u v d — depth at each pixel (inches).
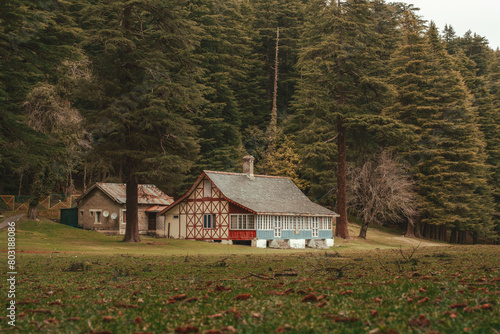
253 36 3169.3
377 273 393.4
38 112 1227.2
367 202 1994.3
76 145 1448.1
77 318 209.2
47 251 947.3
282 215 1643.7
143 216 1854.1
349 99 1926.7
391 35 2883.9
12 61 834.2
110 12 1243.8
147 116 1193.4
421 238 2384.4
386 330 169.2
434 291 257.3
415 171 2345.0
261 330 177.2
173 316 209.6
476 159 2391.7
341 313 200.2
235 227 1617.9
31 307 249.8
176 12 1237.7
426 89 2389.3
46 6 876.6
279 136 2615.7
